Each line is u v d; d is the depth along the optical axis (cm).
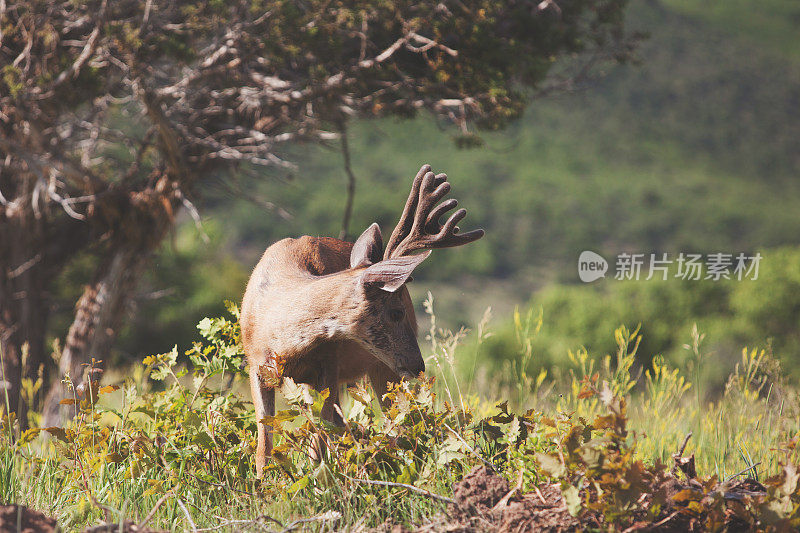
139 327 2441
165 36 1316
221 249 2895
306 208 10362
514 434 583
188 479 627
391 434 595
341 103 1468
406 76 1473
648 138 17375
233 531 546
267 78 1423
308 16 1322
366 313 629
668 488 476
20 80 1324
